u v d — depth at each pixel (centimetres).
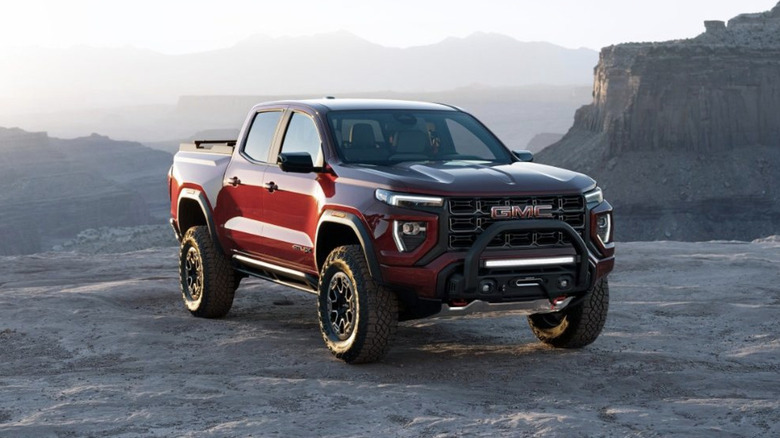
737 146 16875
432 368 695
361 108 776
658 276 1273
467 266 632
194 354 753
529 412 564
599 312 741
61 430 520
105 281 1334
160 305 1026
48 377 676
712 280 1216
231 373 687
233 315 955
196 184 919
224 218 872
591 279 679
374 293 672
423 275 638
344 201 692
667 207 16188
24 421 539
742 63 16888
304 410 567
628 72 17625
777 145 16850
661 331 855
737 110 16850
